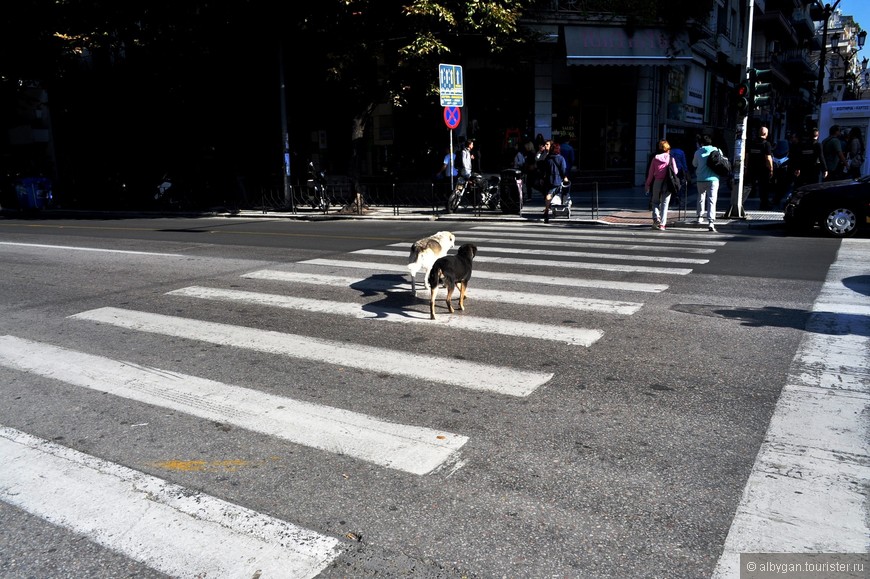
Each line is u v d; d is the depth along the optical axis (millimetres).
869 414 4281
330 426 4332
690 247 11227
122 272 10156
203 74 21328
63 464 3912
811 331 6117
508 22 17109
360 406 4648
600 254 10617
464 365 5441
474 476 3637
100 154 28141
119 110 25531
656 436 4062
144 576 2871
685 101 27531
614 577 2779
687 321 6543
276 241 13148
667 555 2914
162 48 20734
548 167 15586
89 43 22453
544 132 22859
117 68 23984
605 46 21594
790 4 44000
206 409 4672
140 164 26734
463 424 4312
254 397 4867
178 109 23844
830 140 15633
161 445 4125
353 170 19438
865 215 12008
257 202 23031
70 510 3416
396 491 3504
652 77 24328
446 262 6789
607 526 3139
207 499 3477
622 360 5461
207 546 3068
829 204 12227
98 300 8250
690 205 18438
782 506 3256
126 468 3842
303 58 20734
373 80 18312
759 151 16656
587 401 4637
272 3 17906
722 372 5117
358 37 17656
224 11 18469
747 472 3594
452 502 3383
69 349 6184
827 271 8844
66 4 20812
